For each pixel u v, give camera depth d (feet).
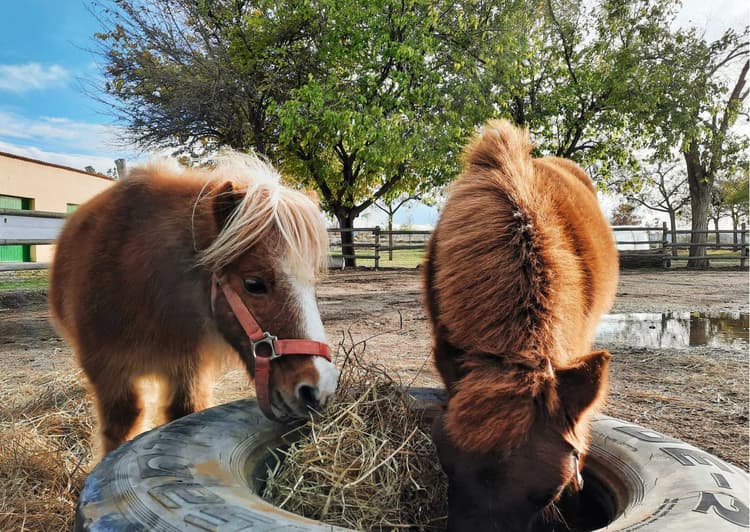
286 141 45.19
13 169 55.26
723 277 47.67
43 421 9.91
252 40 48.73
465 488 4.76
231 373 14.02
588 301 7.15
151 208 7.72
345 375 7.91
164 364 7.94
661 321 24.44
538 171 8.52
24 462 8.30
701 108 54.19
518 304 5.56
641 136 56.90
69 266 8.40
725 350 17.95
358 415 6.91
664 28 53.47
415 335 19.89
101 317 7.45
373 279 44.96
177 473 4.77
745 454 9.25
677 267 60.54
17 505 7.26
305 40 50.70
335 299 30.96
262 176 7.75
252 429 6.40
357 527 5.51
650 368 15.55
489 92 47.88
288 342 6.44
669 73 51.49
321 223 7.10
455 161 47.83
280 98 49.44
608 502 5.65
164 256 7.37
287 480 6.01
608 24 53.67
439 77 45.93
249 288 6.68
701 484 4.80
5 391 12.07
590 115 53.78
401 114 45.52
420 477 6.38
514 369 5.04
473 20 48.42
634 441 5.99
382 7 46.14
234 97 46.88
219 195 6.87
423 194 63.72
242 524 3.95
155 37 47.83
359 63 50.06
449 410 5.06
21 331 20.72
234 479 5.00
